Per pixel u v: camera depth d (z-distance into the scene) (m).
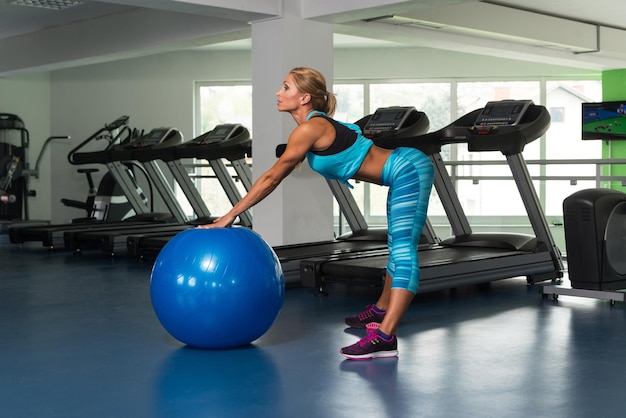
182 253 3.37
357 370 3.13
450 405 2.65
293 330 3.95
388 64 10.66
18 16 8.32
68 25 8.70
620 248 4.81
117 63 10.93
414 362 3.26
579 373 3.07
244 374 3.07
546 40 8.20
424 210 3.37
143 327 4.04
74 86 11.02
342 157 3.28
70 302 4.84
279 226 6.23
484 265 5.18
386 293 3.93
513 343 3.64
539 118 5.43
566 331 3.92
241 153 7.30
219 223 3.45
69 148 11.09
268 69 6.20
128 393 2.81
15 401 2.73
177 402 2.70
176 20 7.42
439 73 10.59
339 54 10.74
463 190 8.95
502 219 8.85
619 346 3.57
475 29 7.45
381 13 5.95
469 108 10.74
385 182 3.39
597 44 8.78
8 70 9.60
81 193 11.17
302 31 6.20
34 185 11.00
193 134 10.91
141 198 9.66
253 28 6.29
